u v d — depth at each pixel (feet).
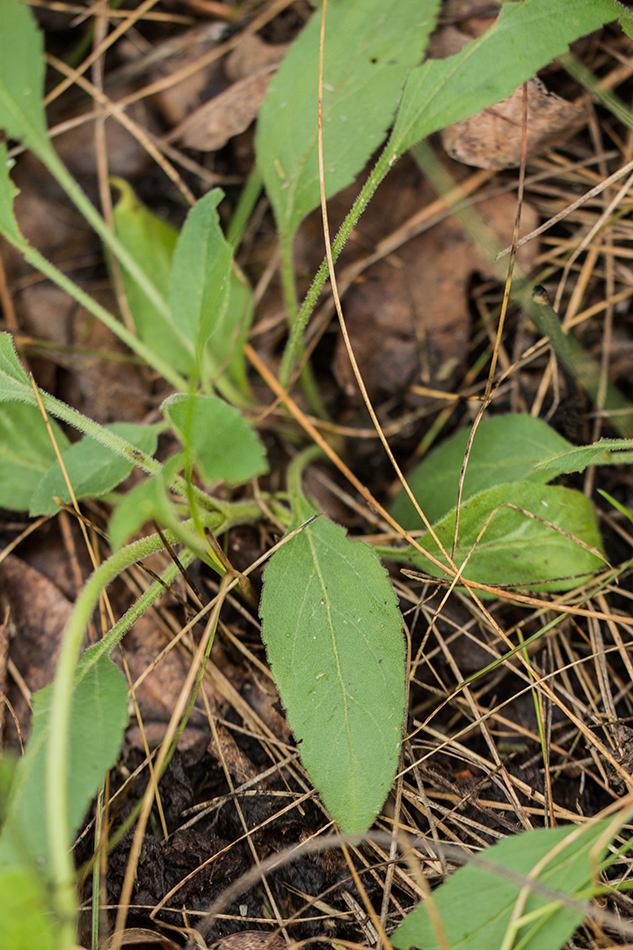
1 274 1.60
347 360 1.60
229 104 1.61
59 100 1.66
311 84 1.50
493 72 1.41
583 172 1.58
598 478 1.53
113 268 1.62
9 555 1.51
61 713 1.27
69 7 1.66
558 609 1.40
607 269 1.57
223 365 1.56
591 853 1.28
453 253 1.58
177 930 1.36
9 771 1.27
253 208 1.64
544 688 1.40
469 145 1.55
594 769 1.42
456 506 1.44
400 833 1.36
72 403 1.59
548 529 1.43
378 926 1.31
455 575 1.41
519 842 1.31
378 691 1.36
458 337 1.58
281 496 1.55
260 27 1.63
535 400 1.56
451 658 1.45
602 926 1.34
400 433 1.60
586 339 1.57
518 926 1.27
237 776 1.42
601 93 1.51
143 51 1.66
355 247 1.60
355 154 1.48
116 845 1.39
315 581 1.39
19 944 1.23
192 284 1.46
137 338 1.56
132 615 1.38
